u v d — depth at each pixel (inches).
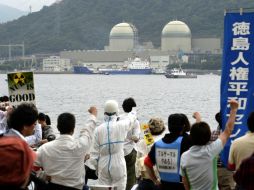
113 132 674.2
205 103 4306.1
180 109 3592.5
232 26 617.9
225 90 620.1
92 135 571.2
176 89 7224.4
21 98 745.0
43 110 3395.7
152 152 564.1
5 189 393.4
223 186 655.1
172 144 544.4
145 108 3678.6
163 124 705.0
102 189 650.8
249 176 407.8
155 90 6865.2
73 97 5167.3
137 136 747.4
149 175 571.8
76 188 559.8
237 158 542.6
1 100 977.5
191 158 511.5
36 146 700.7
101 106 3784.5
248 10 613.0
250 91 612.4
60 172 554.3
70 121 558.9
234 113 531.8
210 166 510.0
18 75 740.7
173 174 546.9
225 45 621.3
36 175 557.9
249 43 612.4
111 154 677.3
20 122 461.4
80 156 559.2
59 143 556.4
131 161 756.6
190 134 518.3
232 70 617.9
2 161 392.2
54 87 7623.0
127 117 729.0
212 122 2459.4
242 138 544.4
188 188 520.7
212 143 514.6
